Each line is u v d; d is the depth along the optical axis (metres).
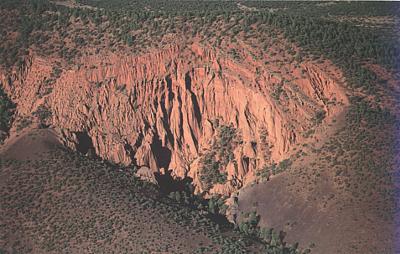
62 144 187.50
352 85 189.25
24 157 183.62
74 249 165.38
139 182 183.75
